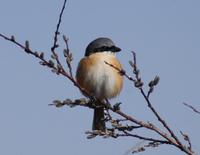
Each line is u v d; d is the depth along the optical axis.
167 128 6.52
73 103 7.45
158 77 6.34
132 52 6.26
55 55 6.54
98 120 11.11
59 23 6.26
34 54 6.40
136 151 6.42
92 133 6.96
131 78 6.34
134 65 6.28
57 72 6.70
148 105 6.47
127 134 6.84
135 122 6.80
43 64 6.54
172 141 6.45
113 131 6.93
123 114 7.02
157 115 6.52
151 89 6.36
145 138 6.66
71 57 6.82
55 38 6.38
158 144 6.54
